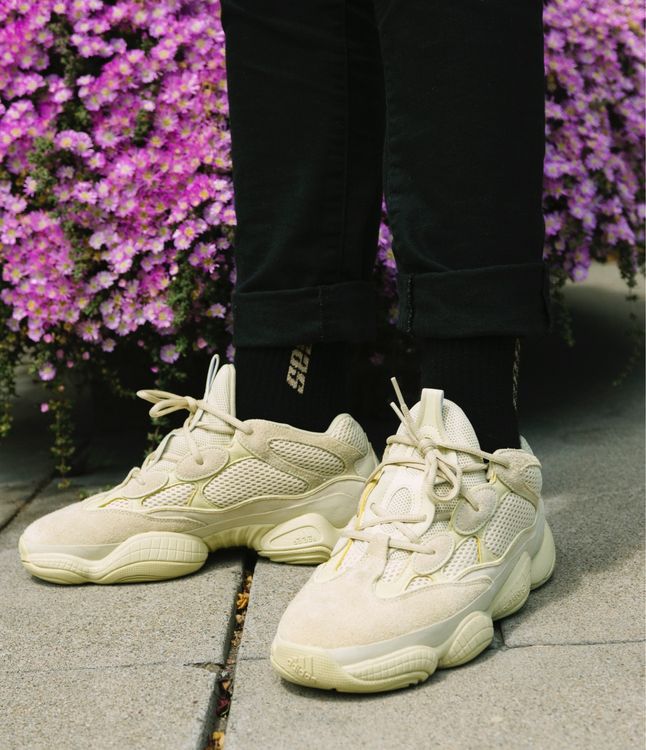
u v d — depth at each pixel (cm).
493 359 104
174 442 123
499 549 101
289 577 120
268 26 112
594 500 146
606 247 200
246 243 120
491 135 97
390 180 104
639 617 102
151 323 168
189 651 100
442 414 101
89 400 242
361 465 127
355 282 119
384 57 101
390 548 96
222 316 163
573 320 291
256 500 123
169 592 117
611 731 80
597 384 229
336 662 87
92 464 187
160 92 166
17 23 168
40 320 162
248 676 93
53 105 168
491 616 99
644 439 183
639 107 202
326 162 114
